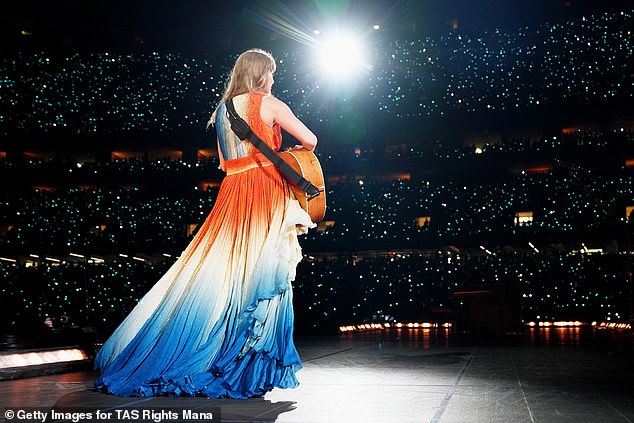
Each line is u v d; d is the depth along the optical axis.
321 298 19.52
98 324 14.19
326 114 23.84
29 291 19.89
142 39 24.58
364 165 23.94
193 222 22.73
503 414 3.06
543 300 20.00
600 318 19.61
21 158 24.30
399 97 23.64
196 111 24.36
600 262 19.88
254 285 3.60
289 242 3.85
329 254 24.02
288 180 3.95
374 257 22.33
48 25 23.64
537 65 22.88
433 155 23.58
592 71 22.47
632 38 22.12
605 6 23.19
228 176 4.02
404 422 2.84
